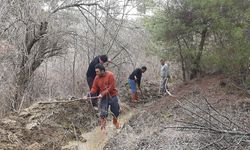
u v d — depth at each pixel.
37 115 10.69
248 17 13.09
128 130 10.32
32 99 14.91
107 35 17.75
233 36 13.02
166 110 12.20
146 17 16.42
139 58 20.55
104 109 10.45
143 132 9.83
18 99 13.86
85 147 9.62
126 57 19.08
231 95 12.54
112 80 10.35
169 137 8.84
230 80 13.70
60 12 15.91
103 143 9.85
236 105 11.22
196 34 15.80
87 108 12.05
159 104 13.61
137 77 15.63
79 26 17.02
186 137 8.62
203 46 15.62
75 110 11.65
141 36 18.02
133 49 18.72
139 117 11.98
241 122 9.21
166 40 15.73
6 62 14.04
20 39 14.71
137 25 17.80
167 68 16.58
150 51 17.72
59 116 10.97
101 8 16.31
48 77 17.95
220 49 14.12
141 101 15.71
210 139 8.22
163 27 15.30
